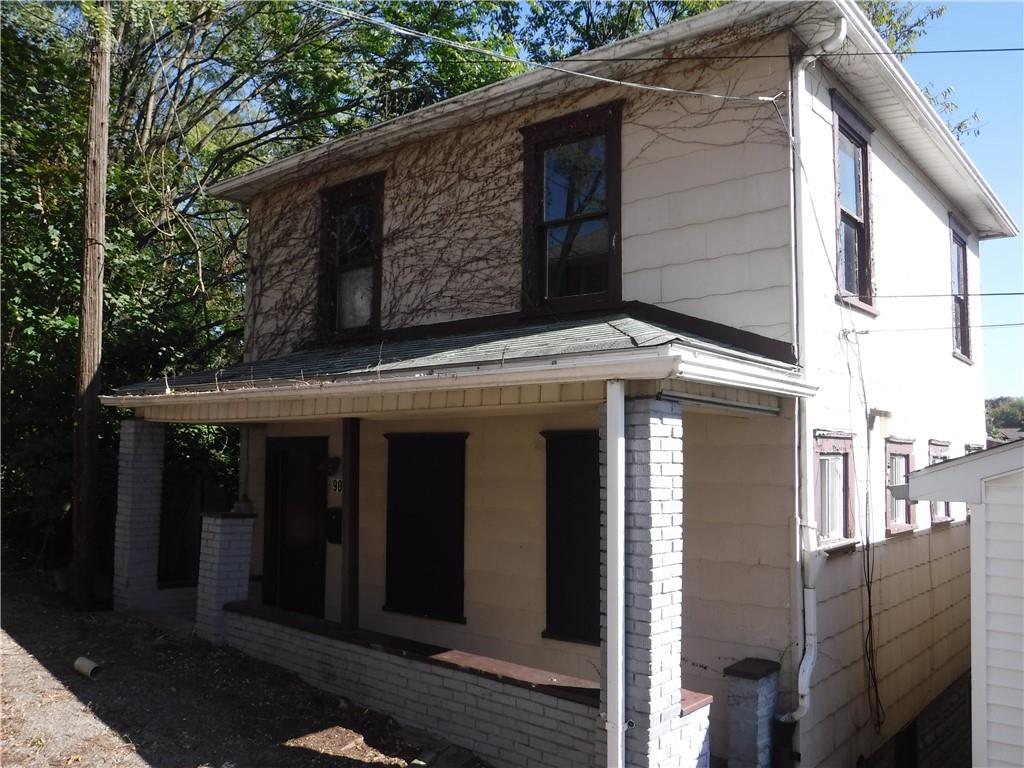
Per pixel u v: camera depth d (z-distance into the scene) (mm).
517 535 7500
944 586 9367
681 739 4840
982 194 10359
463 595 7867
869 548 7148
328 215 9977
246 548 8180
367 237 9555
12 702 5707
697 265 6609
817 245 6492
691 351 4473
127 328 11125
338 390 6090
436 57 15961
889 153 8469
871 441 7438
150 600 9250
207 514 8172
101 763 4969
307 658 7047
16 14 11602
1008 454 4531
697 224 6648
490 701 5672
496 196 8164
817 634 5945
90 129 9258
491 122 8297
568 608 7020
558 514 7152
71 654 7012
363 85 16484
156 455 9445
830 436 6500
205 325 13273
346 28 16031
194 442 11500
